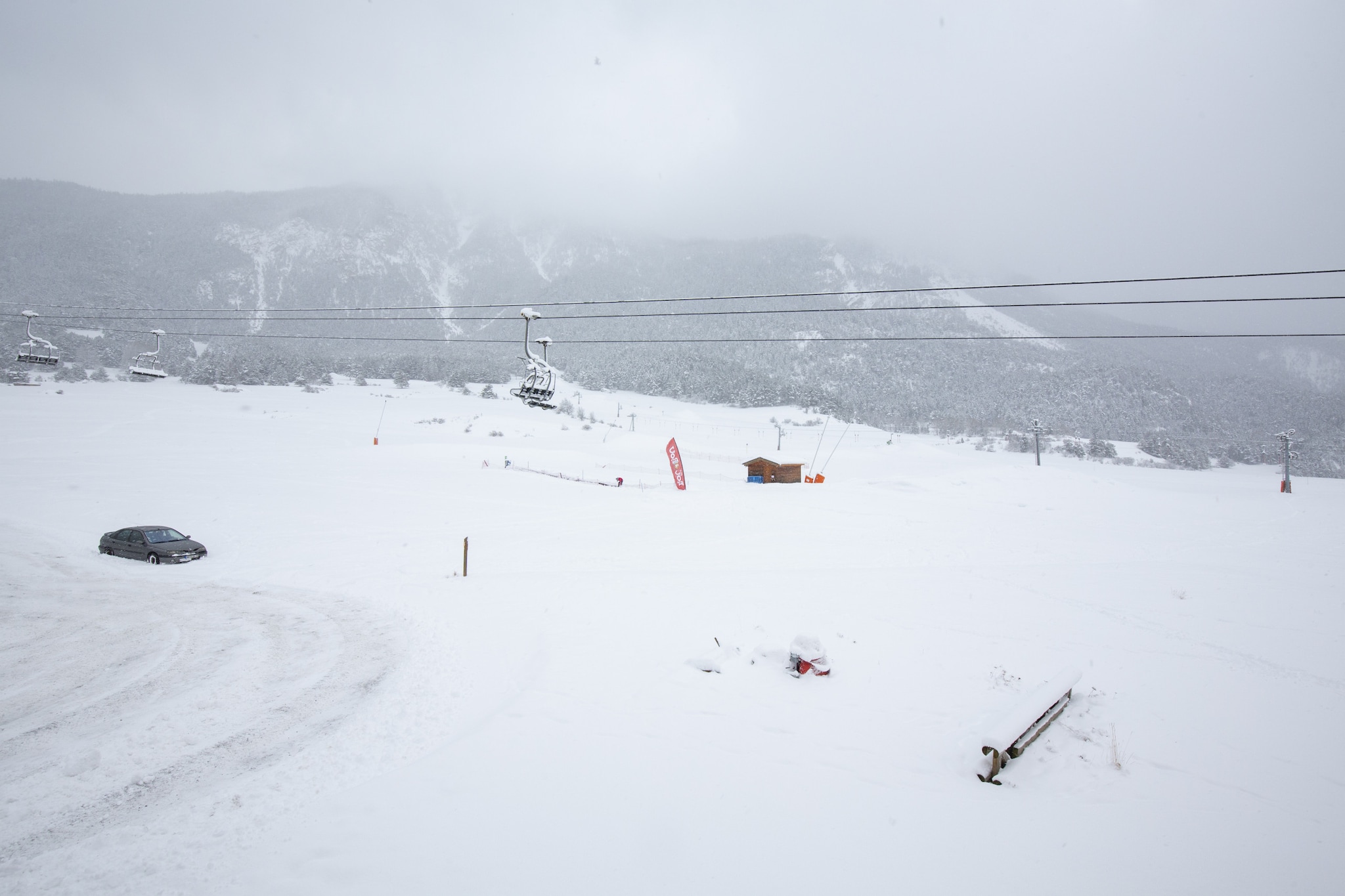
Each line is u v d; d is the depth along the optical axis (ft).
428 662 38.14
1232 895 17.07
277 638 43.34
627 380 629.92
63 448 165.68
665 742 25.96
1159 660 37.63
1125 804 21.90
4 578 59.72
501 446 231.50
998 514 117.50
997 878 17.52
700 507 113.19
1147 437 504.84
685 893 16.74
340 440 224.12
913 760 24.88
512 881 17.26
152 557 67.97
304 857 18.66
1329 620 48.06
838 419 529.45
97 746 27.37
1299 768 24.94
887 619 45.06
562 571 64.44
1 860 19.39
